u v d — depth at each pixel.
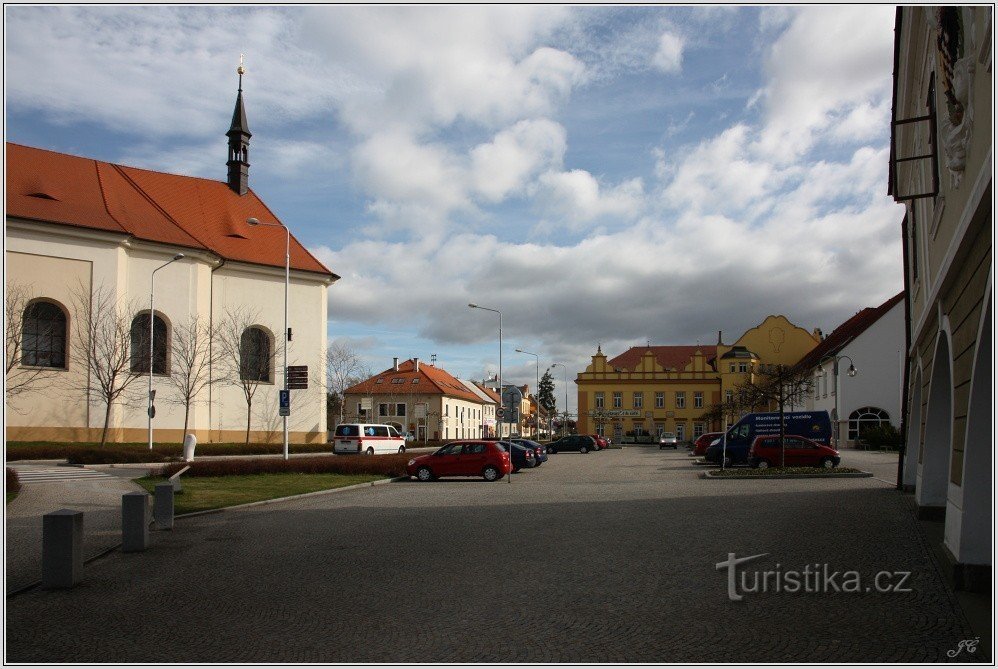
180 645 6.76
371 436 42.38
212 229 47.97
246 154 52.12
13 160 40.94
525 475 29.83
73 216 39.62
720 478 26.12
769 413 38.19
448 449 27.14
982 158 6.70
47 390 38.16
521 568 9.98
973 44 6.81
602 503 17.84
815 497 18.56
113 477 25.64
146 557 11.34
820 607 7.82
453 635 6.97
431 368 103.00
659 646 6.57
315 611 7.90
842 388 49.72
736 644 6.61
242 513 16.91
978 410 8.09
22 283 37.81
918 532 12.70
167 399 42.34
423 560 10.66
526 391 152.75
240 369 46.34
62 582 9.09
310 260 50.00
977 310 7.42
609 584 8.97
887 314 49.47
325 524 14.74
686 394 87.44
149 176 47.69
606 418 88.25
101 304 39.69
